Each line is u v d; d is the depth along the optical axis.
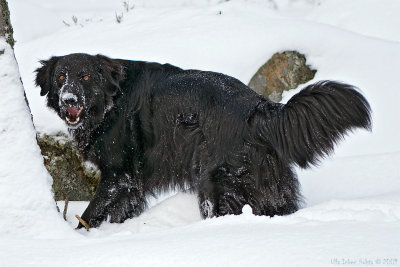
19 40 18.56
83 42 17.11
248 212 7.85
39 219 8.40
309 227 6.94
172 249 6.38
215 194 9.87
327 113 9.22
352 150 13.71
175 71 10.75
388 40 16.41
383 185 11.09
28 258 6.38
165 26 17.53
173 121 10.34
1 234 8.20
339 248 6.03
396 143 13.48
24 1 20.75
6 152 8.77
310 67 15.76
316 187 11.57
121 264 6.10
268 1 19.27
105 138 10.73
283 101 15.46
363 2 18.83
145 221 10.36
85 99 10.41
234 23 17.16
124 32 17.53
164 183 10.68
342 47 15.82
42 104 13.95
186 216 10.44
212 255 6.11
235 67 15.67
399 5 18.36
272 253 6.03
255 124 9.66
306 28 16.53
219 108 9.88
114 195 10.81
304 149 9.41
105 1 20.77
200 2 19.83
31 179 8.65
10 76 9.21
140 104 10.66
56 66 10.65
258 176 9.72
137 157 10.76
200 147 10.05
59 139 13.12
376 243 6.11
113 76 10.68
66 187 13.18
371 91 14.59
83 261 6.23
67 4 20.94
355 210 7.65
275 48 15.98
